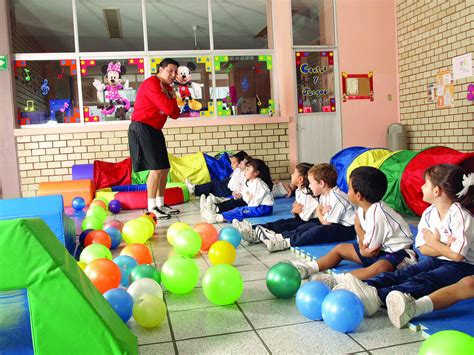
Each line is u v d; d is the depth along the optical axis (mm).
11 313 1599
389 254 2350
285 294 2168
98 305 1513
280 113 7730
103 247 2758
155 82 4266
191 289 2355
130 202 5328
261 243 3334
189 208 5156
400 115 7828
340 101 7684
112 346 1443
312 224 3240
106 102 7176
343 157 5379
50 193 5438
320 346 1691
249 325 1913
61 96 7094
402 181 4199
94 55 7102
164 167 4457
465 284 1857
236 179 5383
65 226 2965
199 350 1707
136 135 4336
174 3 7770
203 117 7449
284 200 5469
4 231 1357
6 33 6676
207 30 9492
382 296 1943
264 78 7688
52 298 1396
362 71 7715
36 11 7793
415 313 1781
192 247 2930
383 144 7852
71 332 1417
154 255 3125
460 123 6348
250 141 7441
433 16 6727
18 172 6812
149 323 1878
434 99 6859
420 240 2170
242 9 8227
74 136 6906
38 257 1380
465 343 1250
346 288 1944
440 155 4129
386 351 1629
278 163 7551
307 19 7668
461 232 1974
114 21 8633
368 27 7688
